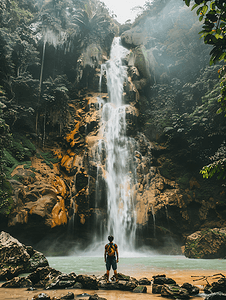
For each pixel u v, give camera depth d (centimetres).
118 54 4153
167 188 2975
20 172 2417
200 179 3038
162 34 4125
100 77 3706
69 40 3553
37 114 3072
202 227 2677
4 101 2684
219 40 432
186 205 2766
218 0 416
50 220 2211
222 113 2733
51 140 3092
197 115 3083
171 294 543
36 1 3894
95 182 2678
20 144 2734
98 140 2966
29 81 2930
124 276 729
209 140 3033
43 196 2319
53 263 1412
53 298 536
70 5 3981
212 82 2966
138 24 4681
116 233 2583
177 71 3616
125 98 3547
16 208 2047
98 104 3381
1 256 868
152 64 3784
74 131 3127
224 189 2836
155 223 2564
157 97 3659
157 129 3375
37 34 3297
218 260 1661
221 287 591
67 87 3481
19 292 623
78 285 675
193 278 823
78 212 2516
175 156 3194
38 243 2323
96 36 4141
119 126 3144
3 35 2839
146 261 1559
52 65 3472
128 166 2944
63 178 2716
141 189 2786
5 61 2778
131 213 2605
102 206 2645
